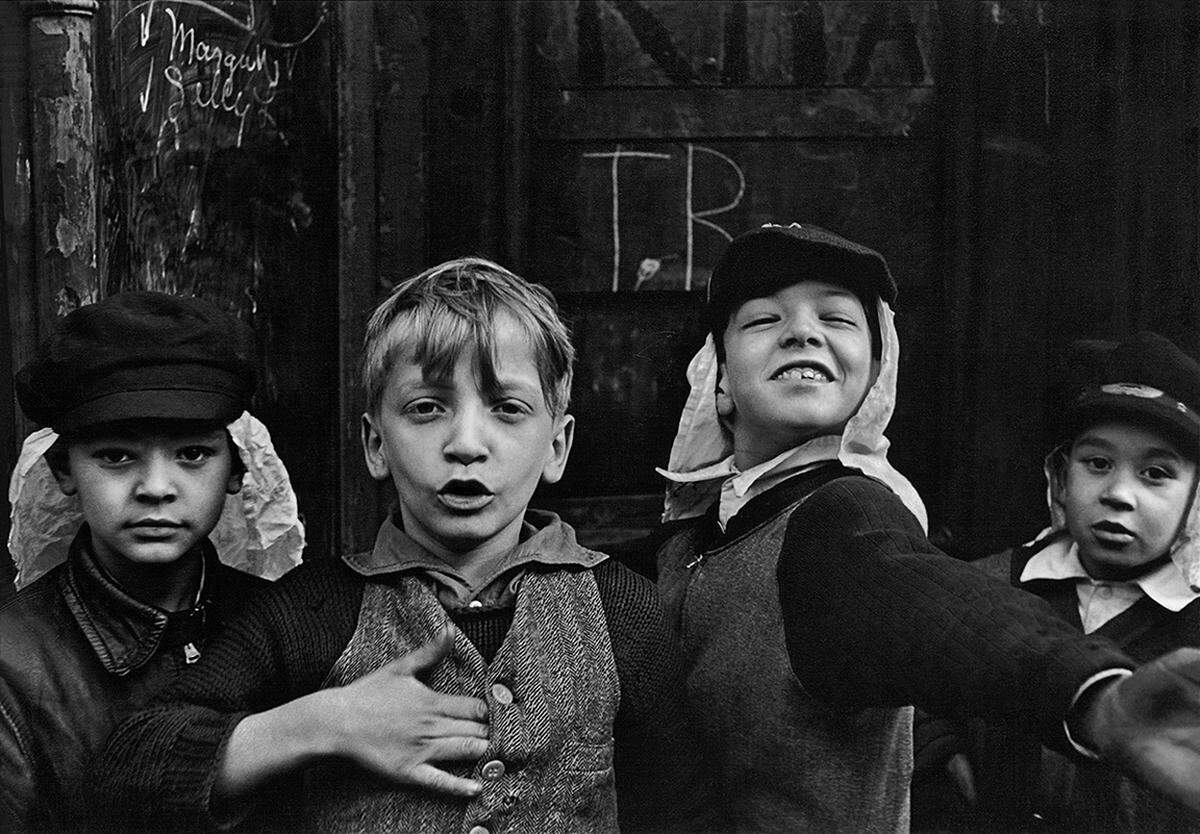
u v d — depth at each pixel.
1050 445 1.51
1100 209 1.65
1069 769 1.37
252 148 1.60
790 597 1.11
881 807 1.15
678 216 1.66
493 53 1.62
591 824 1.05
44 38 1.45
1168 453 1.34
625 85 1.65
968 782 1.40
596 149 1.65
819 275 1.23
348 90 1.59
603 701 1.07
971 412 1.67
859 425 1.27
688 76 1.65
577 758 1.05
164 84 1.55
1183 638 1.33
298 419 1.61
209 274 1.59
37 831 1.14
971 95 1.65
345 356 1.60
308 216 1.60
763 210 1.67
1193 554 1.34
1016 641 0.93
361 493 1.60
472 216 1.63
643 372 1.67
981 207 1.66
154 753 1.00
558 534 1.15
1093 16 1.64
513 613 1.09
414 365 1.08
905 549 1.06
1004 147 1.66
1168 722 0.88
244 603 1.15
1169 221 1.62
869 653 1.01
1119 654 0.91
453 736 1.01
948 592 0.99
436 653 1.01
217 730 1.00
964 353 1.67
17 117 1.47
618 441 1.67
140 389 1.09
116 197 1.52
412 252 1.62
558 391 1.15
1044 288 1.67
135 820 1.00
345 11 1.58
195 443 1.12
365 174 1.60
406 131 1.61
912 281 1.68
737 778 1.18
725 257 1.29
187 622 1.18
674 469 1.40
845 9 1.66
